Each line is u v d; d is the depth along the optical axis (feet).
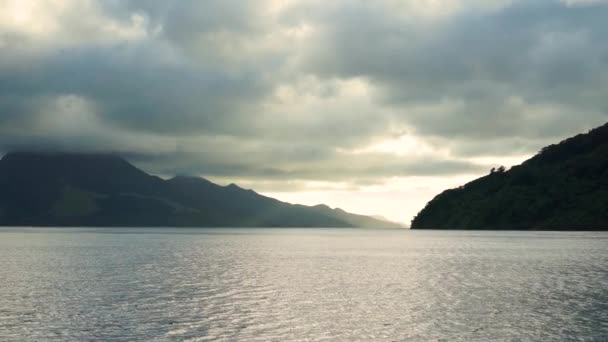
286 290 204.33
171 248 521.24
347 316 151.94
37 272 266.77
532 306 165.78
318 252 456.86
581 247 467.52
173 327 138.31
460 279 237.45
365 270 283.18
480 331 133.39
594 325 138.82
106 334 130.93
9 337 127.95
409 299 181.37
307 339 126.93
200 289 206.80
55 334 130.72
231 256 399.24
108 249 494.59
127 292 197.88
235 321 145.48
